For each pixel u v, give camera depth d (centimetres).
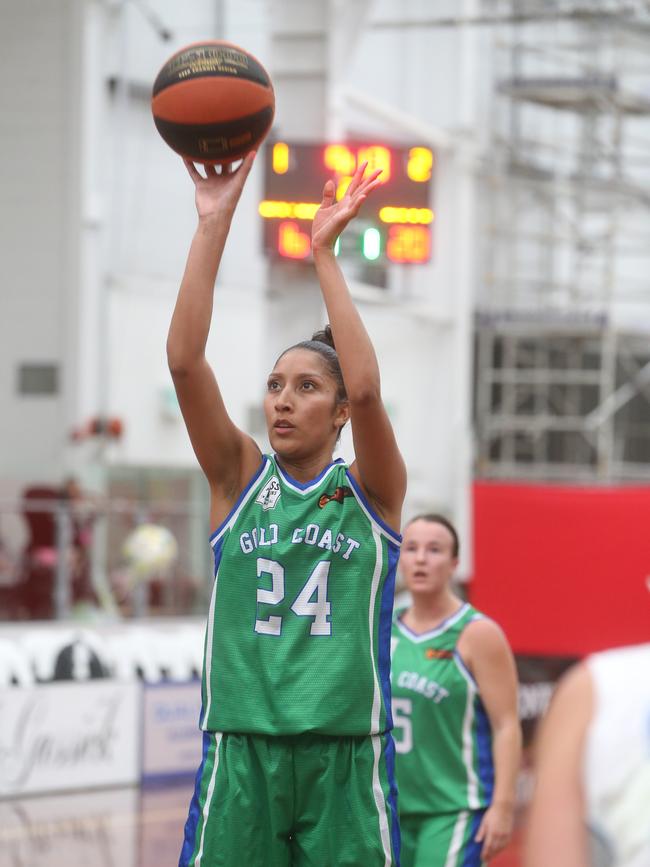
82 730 2428
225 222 831
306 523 816
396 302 4794
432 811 1177
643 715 444
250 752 806
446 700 1180
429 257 2547
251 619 815
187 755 2566
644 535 1544
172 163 4178
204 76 829
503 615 1616
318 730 794
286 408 822
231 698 809
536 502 1592
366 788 805
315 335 893
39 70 4012
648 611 1573
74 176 3972
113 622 2652
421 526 1209
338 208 810
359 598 813
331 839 800
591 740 445
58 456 3928
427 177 2542
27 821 2119
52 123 4000
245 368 4175
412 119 4803
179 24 4166
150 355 4062
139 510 2734
